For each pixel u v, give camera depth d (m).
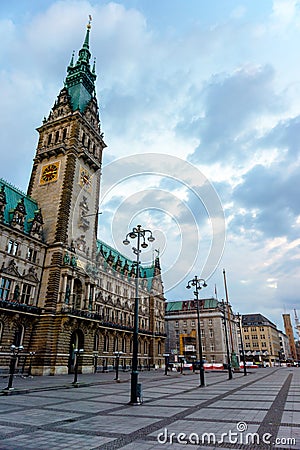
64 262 56.50
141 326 89.62
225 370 91.31
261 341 178.50
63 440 11.08
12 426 13.34
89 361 57.25
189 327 125.12
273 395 24.89
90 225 65.44
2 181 57.72
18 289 50.88
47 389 28.47
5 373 45.59
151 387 32.97
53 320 52.25
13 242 52.03
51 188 63.03
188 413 16.38
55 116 71.25
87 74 79.06
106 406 18.88
